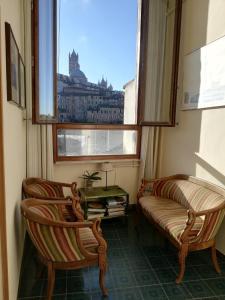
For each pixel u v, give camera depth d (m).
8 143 1.58
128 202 3.30
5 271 1.46
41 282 2.03
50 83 2.67
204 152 2.64
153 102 3.08
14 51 1.77
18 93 2.00
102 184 3.43
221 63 2.32
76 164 3.27
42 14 2.47
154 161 3.49
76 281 2.04
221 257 2.41
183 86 2.98
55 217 1.97
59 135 3.19
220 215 2.10
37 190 2.43
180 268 2.06
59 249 1.70
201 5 2.64
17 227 1.98
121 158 3.47
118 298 1.87
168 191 2.92
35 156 2.89
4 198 1.41
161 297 1.89
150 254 2.47
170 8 3.07
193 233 2.09
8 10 1.71
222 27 2.34
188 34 2.89
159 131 3.48
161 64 3.08
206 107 2.55
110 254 2.46
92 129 3.30
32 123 2.60
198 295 1.92
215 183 2.48
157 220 2.42
